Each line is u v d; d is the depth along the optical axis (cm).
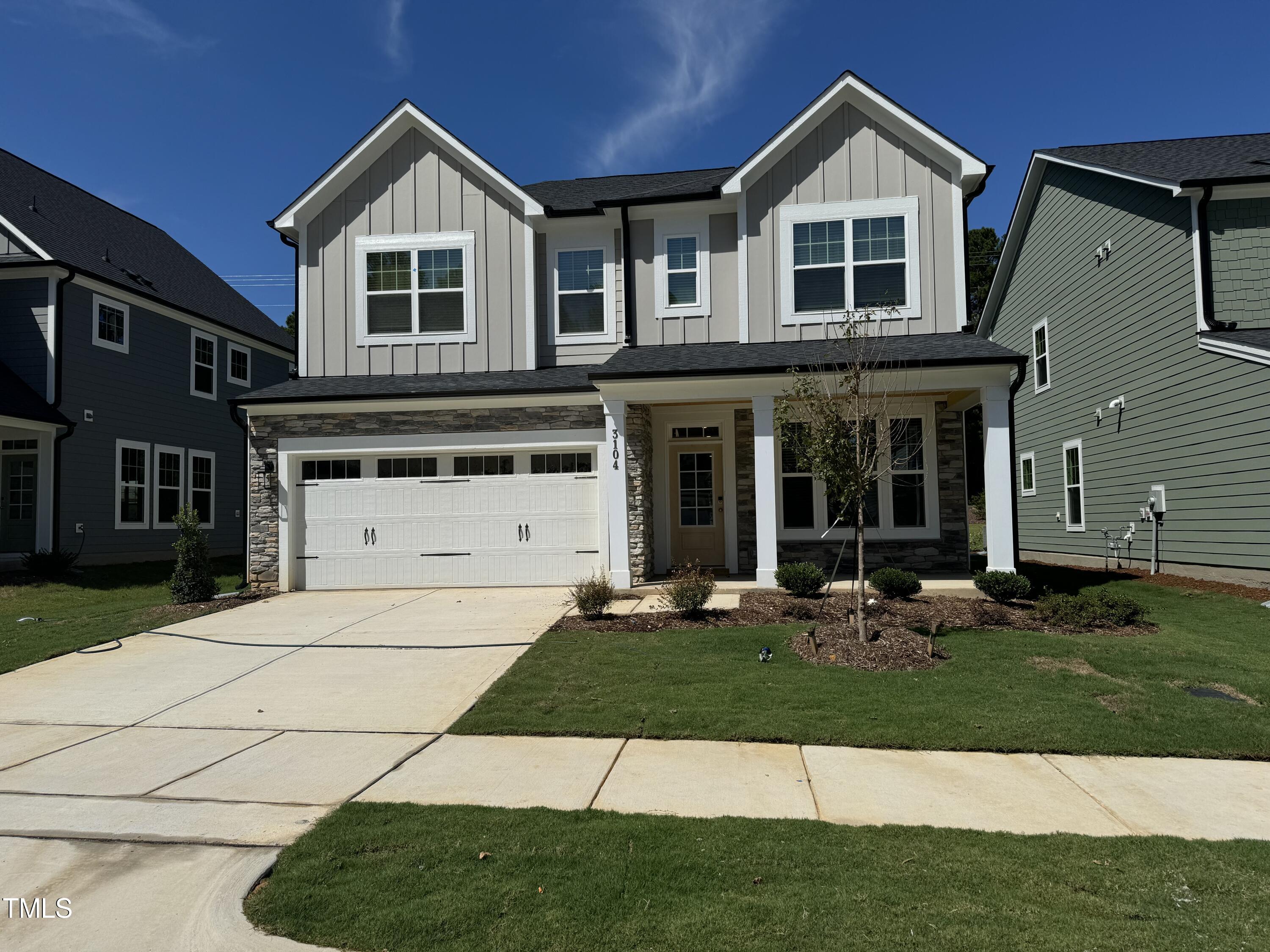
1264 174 1169
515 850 403
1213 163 1323
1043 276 1820
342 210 1407
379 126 1372
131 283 1867
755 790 489
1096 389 1574
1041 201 1822
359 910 346
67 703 709
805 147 1290
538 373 1327
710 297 1324
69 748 591
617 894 356
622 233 1340
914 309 1255
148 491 1889
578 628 926
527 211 1346
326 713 671
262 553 1304
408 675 777
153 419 1914
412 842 412
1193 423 1261
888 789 489
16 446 1733
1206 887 360
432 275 1386
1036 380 1873
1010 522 1098
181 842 423
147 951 322
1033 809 457
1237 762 537
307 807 470
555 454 1274
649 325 1334
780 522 1345
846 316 1022
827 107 1274
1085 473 1628
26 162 2020
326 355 1395
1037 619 930
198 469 2083
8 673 820
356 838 418
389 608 1109
